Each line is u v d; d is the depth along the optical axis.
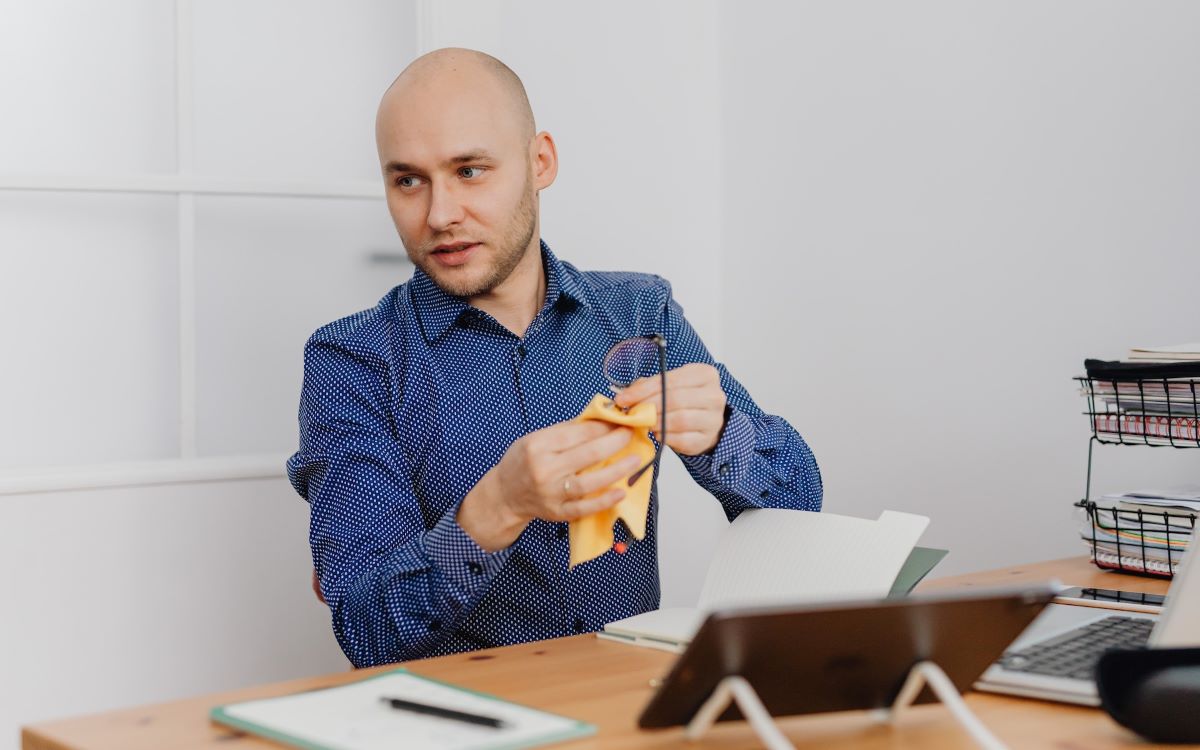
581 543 1.20
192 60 2.13
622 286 1.76
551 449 1.17
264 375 2.20
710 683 0.83
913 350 2.37
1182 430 1.55
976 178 2.25
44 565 1.96
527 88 2.47
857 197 2.48
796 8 2.60
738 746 0.86
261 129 2.21
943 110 2.30
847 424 2.51
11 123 2.02
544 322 1.64
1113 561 1.60
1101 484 2.03
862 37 2.46
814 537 1.33
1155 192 1.96
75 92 2.06
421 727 0.87
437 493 1.56
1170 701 0.85
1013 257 2.18
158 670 2.05
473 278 1.51
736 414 1.47
